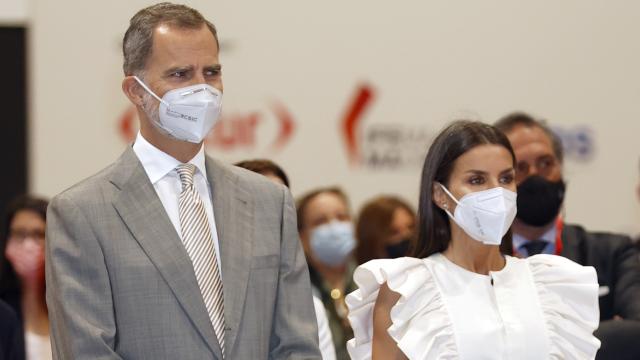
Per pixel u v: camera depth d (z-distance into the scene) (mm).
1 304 6680
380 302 5168
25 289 7625
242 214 4816
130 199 4672
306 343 4664
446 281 5117
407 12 9922
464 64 9969
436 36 9953
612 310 6414
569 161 10031
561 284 5176
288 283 4793
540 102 10039
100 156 9625
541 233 6402
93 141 9617
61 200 4641
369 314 5219
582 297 5156
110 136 9625
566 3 10062
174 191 4766
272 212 4883
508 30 10008
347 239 7703
